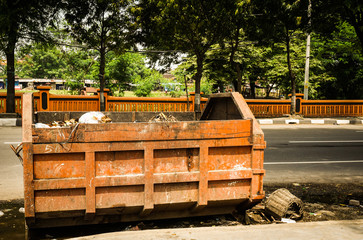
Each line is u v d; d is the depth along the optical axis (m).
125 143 3.44
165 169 3.64
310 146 10.50
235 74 23.42
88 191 3.38
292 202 4.37
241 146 3.90
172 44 16.33
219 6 14.30
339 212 4.84
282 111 20.20
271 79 27.69
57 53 24.39
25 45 15.36
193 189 3.77
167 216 3.97
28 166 3.21
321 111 20.55
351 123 18.58
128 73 26.25
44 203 3.31
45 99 16.08
